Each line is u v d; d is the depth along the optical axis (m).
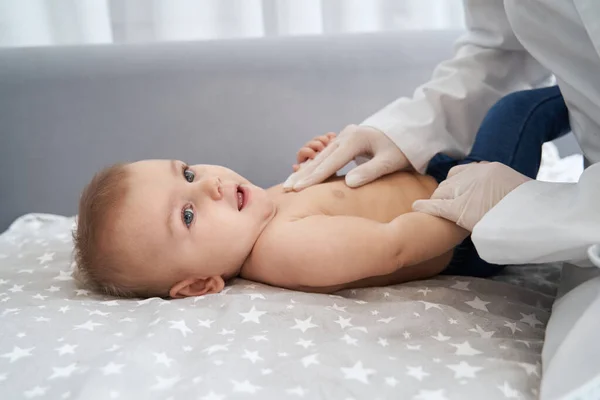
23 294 0.94
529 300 0.92
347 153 1.05
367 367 0.66
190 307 0.84
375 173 1.02
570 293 0.69
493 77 1.16
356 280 0.93
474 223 0.83
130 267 0.94
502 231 0.71
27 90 1.55
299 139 1.61
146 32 1.81
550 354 0.63
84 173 1.58
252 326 0.78
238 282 1.00
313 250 0.90
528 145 1.04
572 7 0.75
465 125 1.15
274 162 1.61
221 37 1.83
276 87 1.59
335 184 1.03
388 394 0.61
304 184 1.03
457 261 1.01
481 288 0.94
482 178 0.85
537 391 0.61
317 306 0.82
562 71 0.82
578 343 0.59
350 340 0.72
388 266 0.89
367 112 1.61
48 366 0.68
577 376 0.56
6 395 0.64
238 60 1.59
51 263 1.12
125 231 0.93
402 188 1.03
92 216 0.95
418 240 0.88
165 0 1.79
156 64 1.58
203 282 0.97
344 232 0.90
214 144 1.60
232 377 0.64
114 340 0.74
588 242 0.64
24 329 0.77
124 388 0.63
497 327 0.78
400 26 1.88
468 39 1.21
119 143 1.58
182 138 1.59
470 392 0.61
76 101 1.56
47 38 1.79
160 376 0.66
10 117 1.55
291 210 0.99
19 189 1.58
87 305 0.87
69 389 0.64
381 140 1.05
